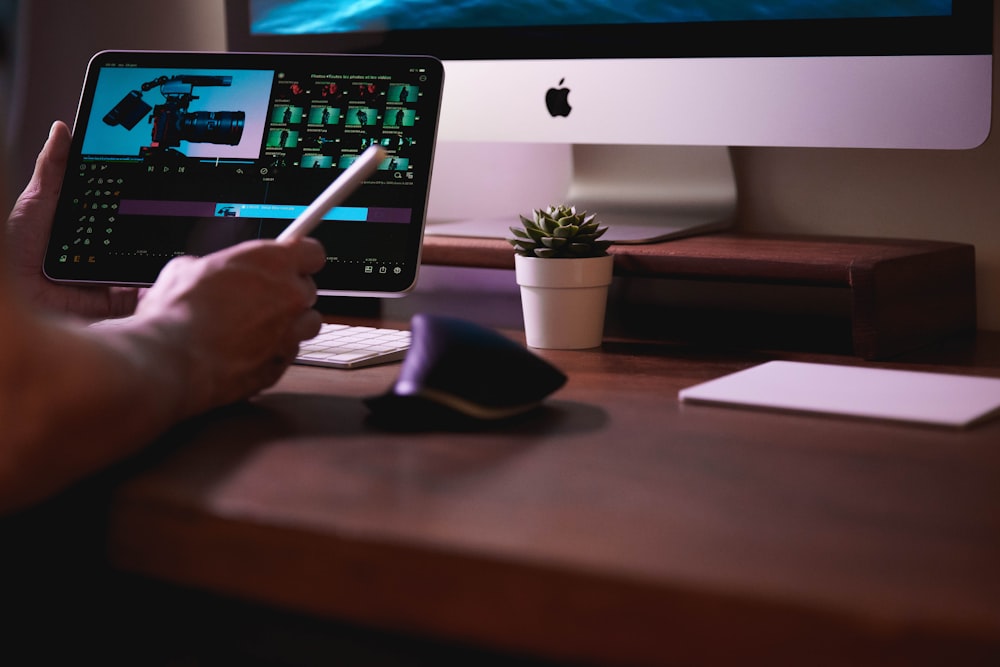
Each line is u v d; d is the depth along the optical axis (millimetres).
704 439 698
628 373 928
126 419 605
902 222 1302
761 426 730
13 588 664
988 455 651
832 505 562
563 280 1022
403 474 624
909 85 1092
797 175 1354
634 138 1245
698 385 853
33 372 554
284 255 793
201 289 748
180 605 747
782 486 595
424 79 1087
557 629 488
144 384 624
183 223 1096
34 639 688
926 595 443
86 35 1848
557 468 635
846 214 1333
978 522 533
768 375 875
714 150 1319
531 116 1306
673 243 1182
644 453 667
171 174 1110
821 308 1337
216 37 1730
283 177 1091
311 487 598
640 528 528
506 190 1547
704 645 460
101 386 580
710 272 1077
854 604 437
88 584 702
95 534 609
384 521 540
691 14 1197
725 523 535
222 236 1086
